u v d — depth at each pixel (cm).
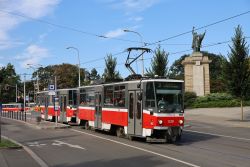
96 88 2844
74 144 2092
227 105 6262
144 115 2119
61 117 3903
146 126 2102
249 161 1446
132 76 2388
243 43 4044
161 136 2128
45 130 3094
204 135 2598
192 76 6850
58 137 2503
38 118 3894
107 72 5988
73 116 3628
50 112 4291
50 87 3488
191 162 1424
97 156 1627
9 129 3256
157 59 5119
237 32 4066
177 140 2245
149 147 1923
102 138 2400
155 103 2070
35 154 1705
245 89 4047
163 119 2058
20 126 3622
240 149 1827
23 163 1455
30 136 2598
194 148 1870
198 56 6831
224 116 4950
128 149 1848
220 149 1828
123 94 2359
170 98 2105
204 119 4516
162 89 2098
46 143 2166
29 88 13925
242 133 2764
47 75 11638
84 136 2547
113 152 1747
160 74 5094
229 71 4075
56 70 11200
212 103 6331
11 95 13412
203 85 6800
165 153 1688
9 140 2166
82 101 3197
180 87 2130
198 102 6444
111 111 2541
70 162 1476
